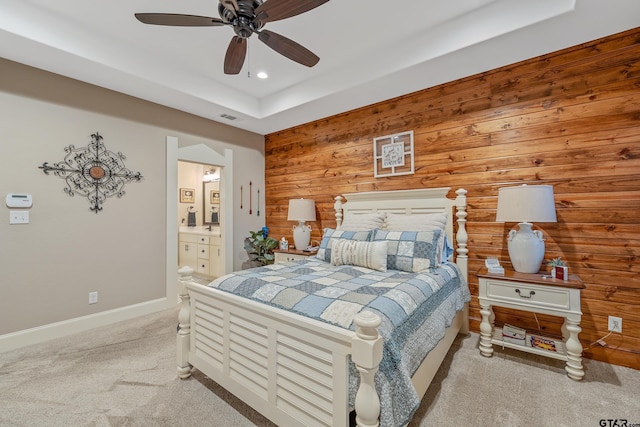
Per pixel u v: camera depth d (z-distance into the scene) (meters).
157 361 2.22
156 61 2.87
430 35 2.46
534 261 2.25
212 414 1.65
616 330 2.12
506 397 1.77
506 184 2.59
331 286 1.78
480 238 2.73
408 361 1.34
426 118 3.05
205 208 6.20
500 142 2.63
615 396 1.77
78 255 2.81
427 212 2.93
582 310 2.25
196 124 3.81
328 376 1.20
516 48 2.31
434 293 1.90
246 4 1.64
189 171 6.16
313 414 1.25
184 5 2.16
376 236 2.59
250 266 4.39
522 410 1.65
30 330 2.52
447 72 2.70
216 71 3.17
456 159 2.87
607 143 2.17
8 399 1.77
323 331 1.19
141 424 1.57
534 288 2.09
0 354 2.33
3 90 2.42
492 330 2.48
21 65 2.51
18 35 2.10
